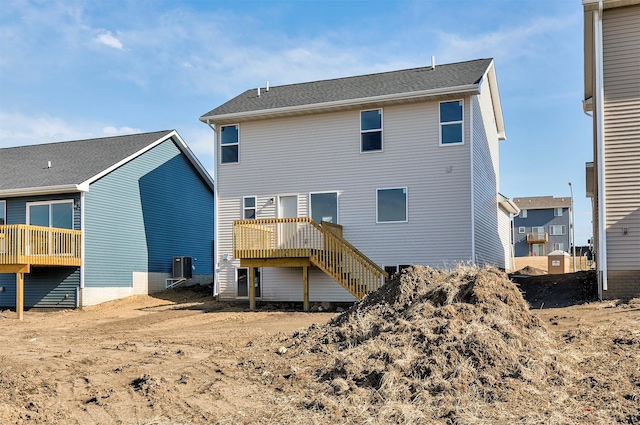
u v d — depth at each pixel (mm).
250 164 20750
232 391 7953
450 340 7812
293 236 18688
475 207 18375
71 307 20859
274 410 7082
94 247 21359
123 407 7512
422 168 18594
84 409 7504
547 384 7043
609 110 13836
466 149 18172
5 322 17891
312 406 7086
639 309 11125
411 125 18828
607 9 14031
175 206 26078
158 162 25109
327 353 9250
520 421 6086
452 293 9180
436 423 6281
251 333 12688
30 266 19953
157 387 8180
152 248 24359
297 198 20047
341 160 19578
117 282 22375
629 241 13484
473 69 19875
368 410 6836
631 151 13617
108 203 22156
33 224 21750
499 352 7488
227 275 20859
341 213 19422
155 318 17172
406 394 7086
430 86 18594
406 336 8336
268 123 20609
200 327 14602
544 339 8383
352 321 10133
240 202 20781
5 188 21531
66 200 21141
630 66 13766
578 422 5973
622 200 13602
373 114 19328
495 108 23141
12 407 7461
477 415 6320
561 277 17344
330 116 19812
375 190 19078
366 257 17734
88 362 10188
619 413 6062
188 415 7102
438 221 18281
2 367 9930
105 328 15461
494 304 8742
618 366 7375
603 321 10078
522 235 66750
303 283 18328
